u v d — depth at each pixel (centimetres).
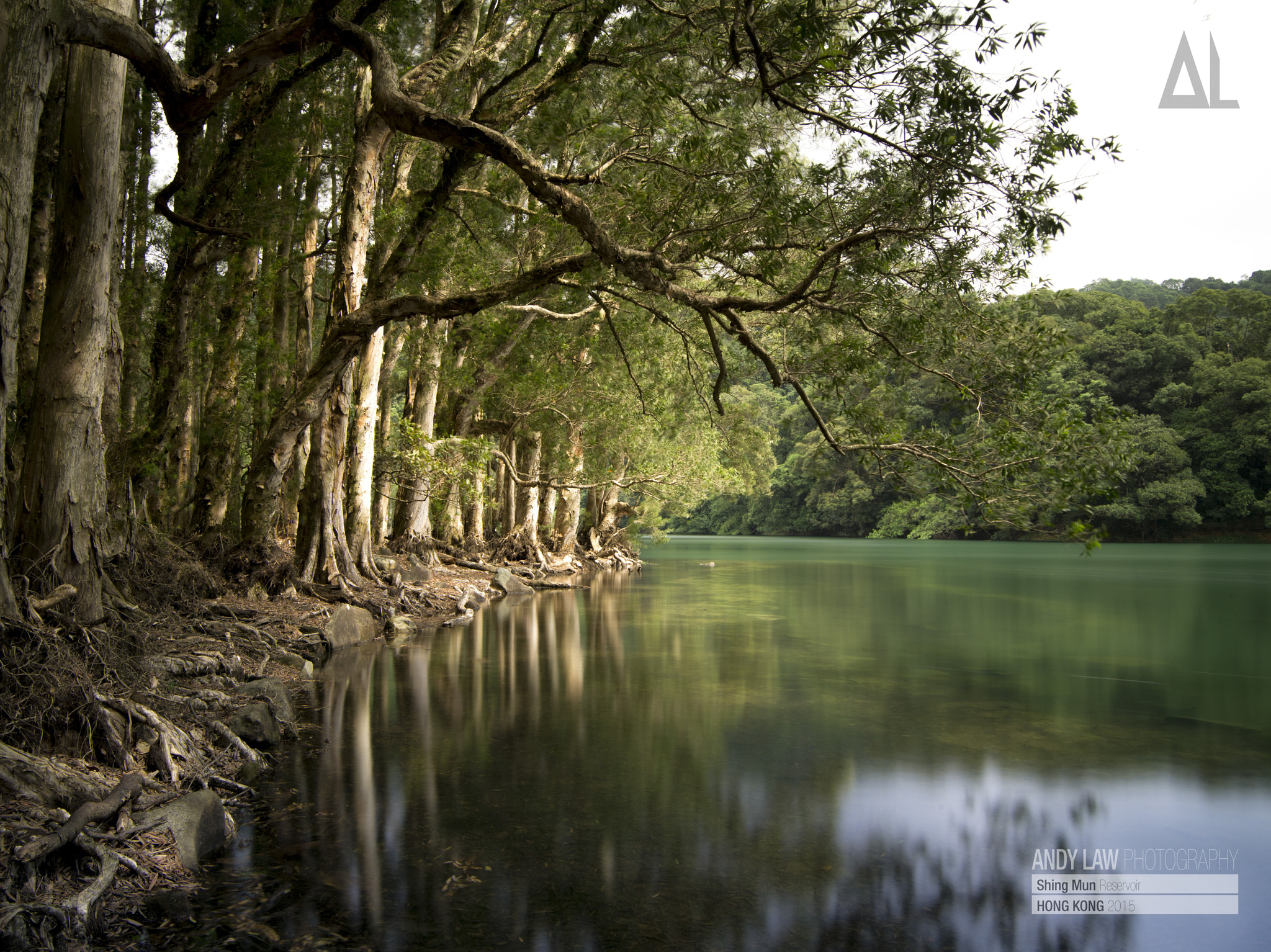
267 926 477
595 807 698
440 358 2458
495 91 1477
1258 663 1435
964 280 984
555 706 1066
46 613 729
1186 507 5969
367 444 1873
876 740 920
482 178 2036
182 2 1516
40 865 458
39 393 800
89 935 440
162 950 443
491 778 768
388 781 754
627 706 1070
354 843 607
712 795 733
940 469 1014
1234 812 708
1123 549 5919
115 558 1113
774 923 506
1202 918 526
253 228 1546
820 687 1207
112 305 1182
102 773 587
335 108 1923
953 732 962
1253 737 946
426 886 539
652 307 1476
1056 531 945
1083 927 511
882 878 573
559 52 1681
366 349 1869
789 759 846
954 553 5566
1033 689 1207
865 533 8638
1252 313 7019
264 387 2011
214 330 1966
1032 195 804
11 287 614
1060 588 2862
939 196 844
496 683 1206
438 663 1356
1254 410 6197
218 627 1175
